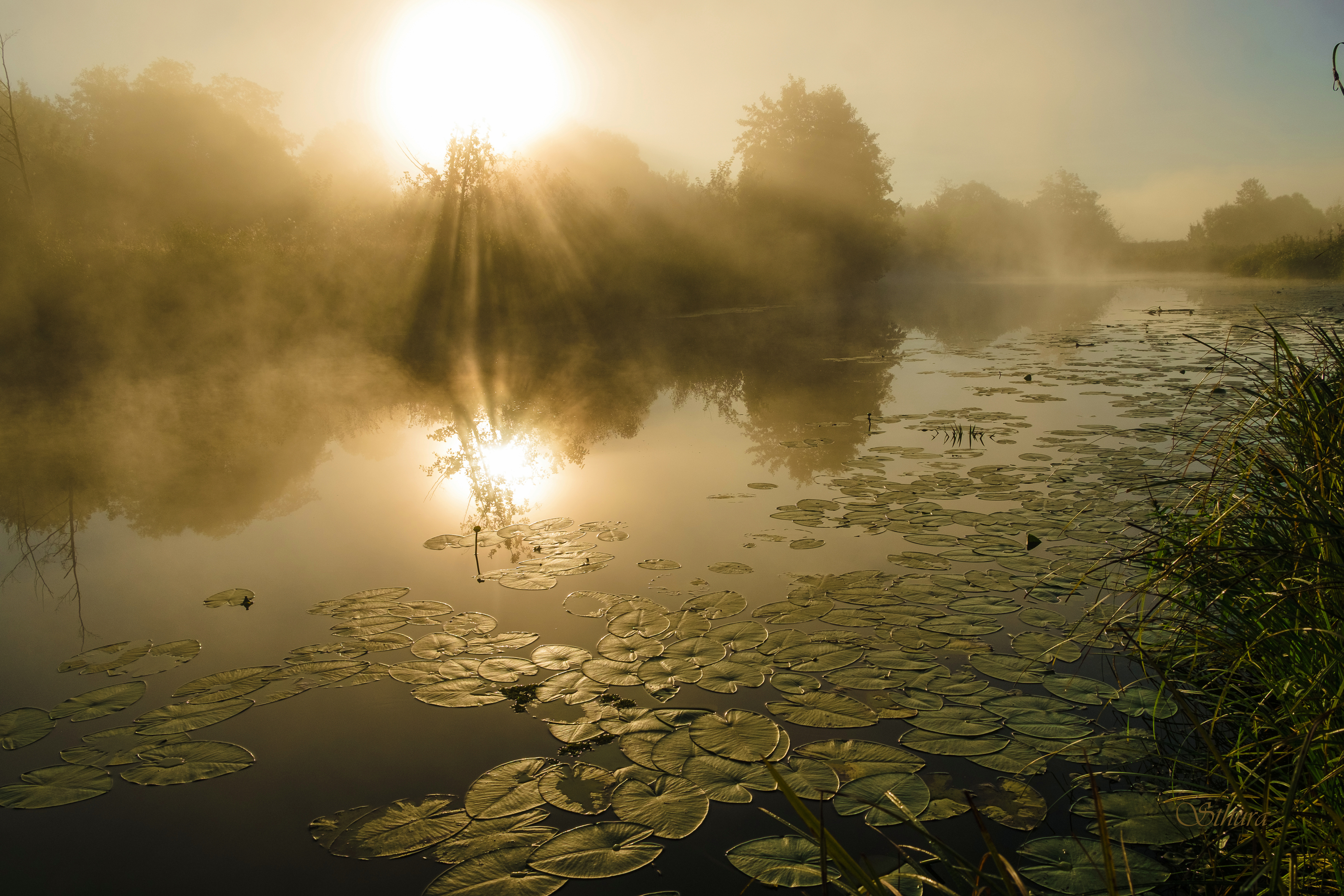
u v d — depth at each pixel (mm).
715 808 2133
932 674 2807
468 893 1835
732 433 7402
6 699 2877
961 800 2111
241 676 2984
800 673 2848
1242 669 2469
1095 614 3264
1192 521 2691
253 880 1931
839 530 4473
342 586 3887
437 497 5516
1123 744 2363
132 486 5934
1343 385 2297
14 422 8578
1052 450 6117
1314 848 1819
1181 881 1807
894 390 9820
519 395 9867
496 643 3201
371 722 2645
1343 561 1963
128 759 2473
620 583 3803
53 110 34156
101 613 3648
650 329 18938
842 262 35094
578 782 2254
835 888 1794
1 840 2111
